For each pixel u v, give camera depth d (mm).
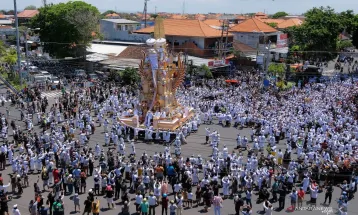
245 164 35781
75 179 30781
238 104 53938
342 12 88125
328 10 85250
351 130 43625
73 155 34688
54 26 82625
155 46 49000
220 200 26625
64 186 31188
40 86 68000
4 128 42562
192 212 28281
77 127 48312
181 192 29000
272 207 28219
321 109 51219
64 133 43219
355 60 92312
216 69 79500
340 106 53156
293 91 63406
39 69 82312
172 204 26125
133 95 63469
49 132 44969
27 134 41469
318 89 65375
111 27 110000
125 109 55562
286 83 69875
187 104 56719
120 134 45000
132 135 46344
